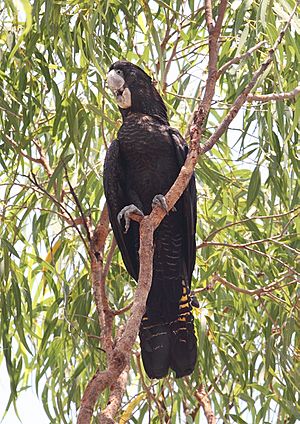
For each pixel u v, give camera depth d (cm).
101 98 1088
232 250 1091
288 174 1083
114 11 1024
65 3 998
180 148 951
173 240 954
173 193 748
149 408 1066
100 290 919
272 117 1035
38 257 1045
